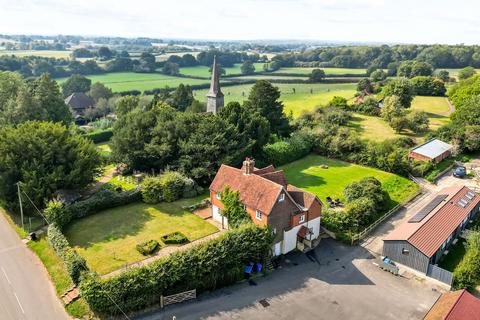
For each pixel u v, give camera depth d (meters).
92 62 197.75
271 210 45.69
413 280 44.34
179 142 68.44
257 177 50.69
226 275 41.97
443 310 34.91
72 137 63.09
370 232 54.94
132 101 110.12
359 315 38.25
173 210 58.12
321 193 67.38
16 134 55.94
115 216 55.78
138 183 68.88
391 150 82.19
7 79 92.31
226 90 168.75
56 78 184.75
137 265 43.19
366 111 125.88
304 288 42.28
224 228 52.94
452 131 92.69
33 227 52.50
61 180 56.16
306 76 199.00
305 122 106.94
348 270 46.00
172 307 38.53
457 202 57.09
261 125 79.31
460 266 44.38
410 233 47.12
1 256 46.03
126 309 36.81
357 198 60.72
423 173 77.56
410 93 123.81
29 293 39.56
